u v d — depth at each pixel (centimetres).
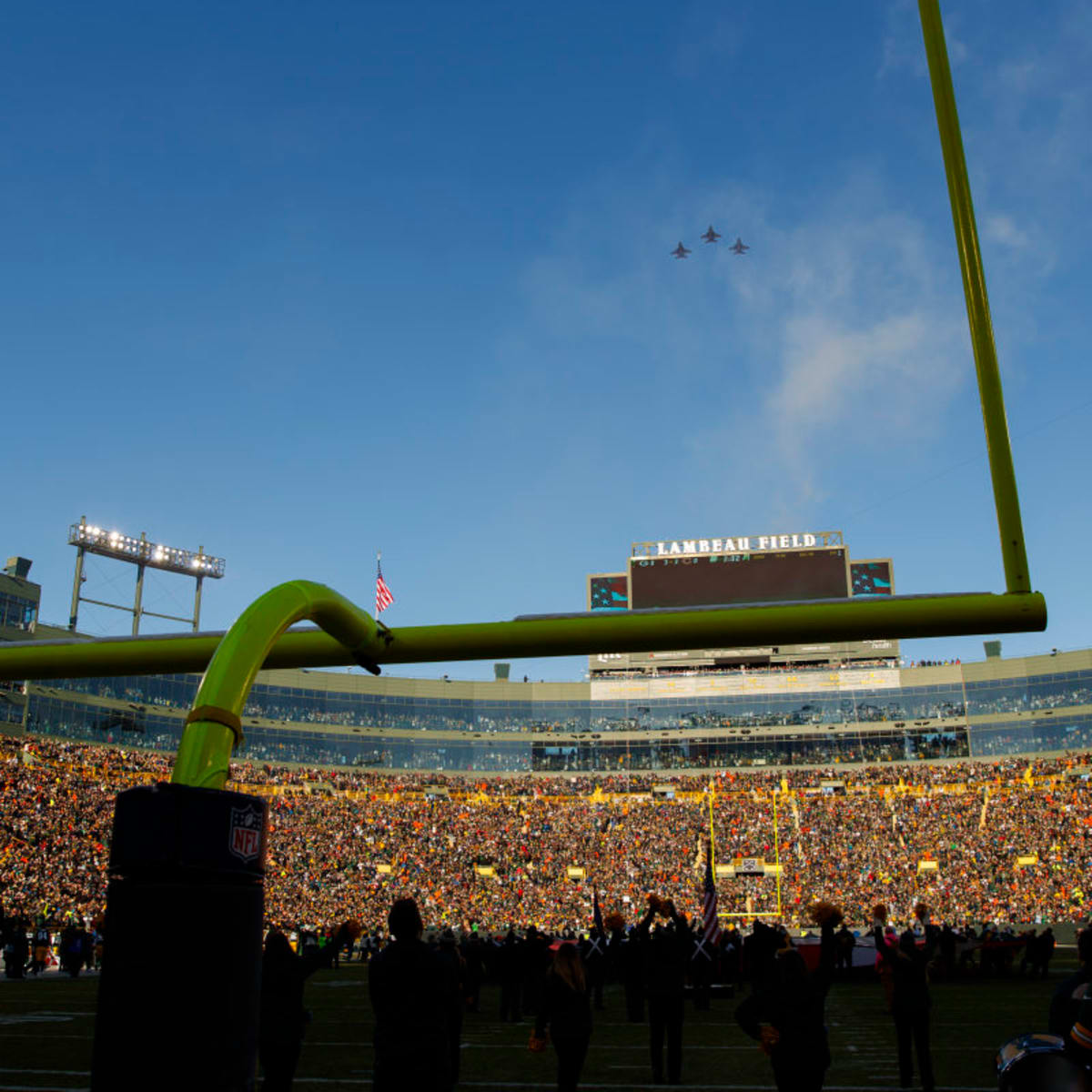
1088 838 5225
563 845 6016
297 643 573
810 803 6406
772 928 645
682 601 6250
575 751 7675
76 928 2795
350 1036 1463
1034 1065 569
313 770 7044
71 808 4816
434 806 6594
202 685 382
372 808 6375
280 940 717
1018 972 3095
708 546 6756
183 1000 290
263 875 328
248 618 408
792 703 7519
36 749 5378
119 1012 290
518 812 6619
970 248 594
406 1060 500
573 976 780
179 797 301
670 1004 1052
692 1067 1173
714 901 2030
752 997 629
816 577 6169
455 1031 639
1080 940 609
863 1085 1017
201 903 299
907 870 5331
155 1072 285
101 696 6272
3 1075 1045
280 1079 696
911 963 952
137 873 299
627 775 7400
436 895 5247
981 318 584
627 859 5791
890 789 6638
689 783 7244
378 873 5466
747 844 5856
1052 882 4897
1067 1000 599
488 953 2827
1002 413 571
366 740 7519
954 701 7275
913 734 7294
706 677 7675
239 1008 303
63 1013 1717
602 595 6688
